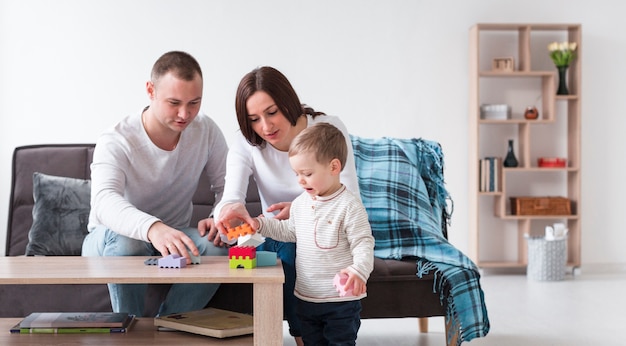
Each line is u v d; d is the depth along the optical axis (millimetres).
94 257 2303
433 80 5219
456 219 5254
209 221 2490
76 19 5023
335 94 5168
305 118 2432
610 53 5348
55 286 2736
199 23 5074
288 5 5121
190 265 2119
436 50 5215
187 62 2445
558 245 4871
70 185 3102
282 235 2234
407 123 5215
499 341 3180
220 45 5090
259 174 2484
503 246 5316
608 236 5383
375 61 5184
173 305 2486
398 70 5199
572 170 5160
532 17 5277
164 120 2480
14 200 3203
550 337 3254
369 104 5188
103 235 2473
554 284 4730
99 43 5035
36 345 2070
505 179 5320
